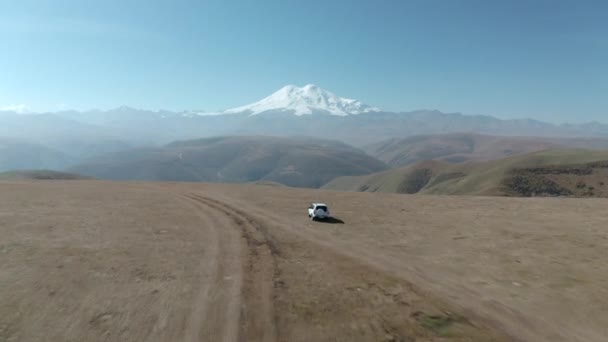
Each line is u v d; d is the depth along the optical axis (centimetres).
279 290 2081
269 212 4572
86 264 2411
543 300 2008
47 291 1972
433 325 1723
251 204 5175
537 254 2848
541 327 1725
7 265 2342
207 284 2139
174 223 3800
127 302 1877
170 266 2433
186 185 7819
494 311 1875
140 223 3747
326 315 1800
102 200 5325
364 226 3881
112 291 2003
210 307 1842
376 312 1844
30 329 1602
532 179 19112
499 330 1689
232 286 2119
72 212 4266
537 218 4262
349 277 2322
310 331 1647
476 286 2205
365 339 1595
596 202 5325
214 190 6856
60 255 2583
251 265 2498
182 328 1636
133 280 2166
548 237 3362
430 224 4003
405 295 2055
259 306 1869
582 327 1731
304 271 2412
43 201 5038
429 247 3066
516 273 2427
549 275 2384
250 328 1652
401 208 5078
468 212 4753
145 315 1747
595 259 2698
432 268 2523
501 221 4134
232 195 6134
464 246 3098
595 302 1978
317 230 3647
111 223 3709
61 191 6228
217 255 2708
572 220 4094
